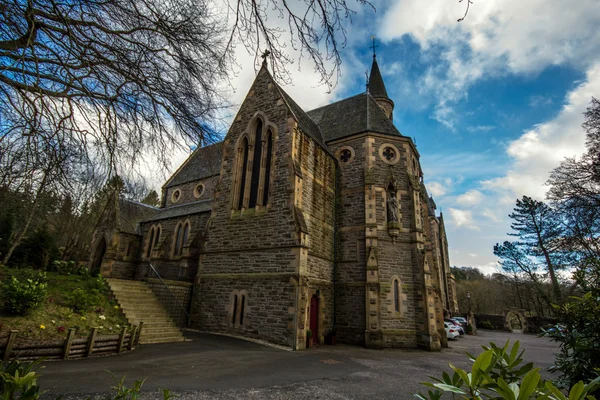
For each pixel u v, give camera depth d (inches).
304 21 191.5
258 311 645.3
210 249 767.1
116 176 286.2
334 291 788.6
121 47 248.8
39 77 221.9
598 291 198.7
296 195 680.4
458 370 89.6
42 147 239.1
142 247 1144.8
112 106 265.3
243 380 343.9
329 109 1127.0
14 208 298.8
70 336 378.3
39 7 214.8
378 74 1459.2
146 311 608.7
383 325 718.5
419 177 996.6
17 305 419.8
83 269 773.3
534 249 1662.2
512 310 1779.0
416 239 784.3
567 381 196.4
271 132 771.4
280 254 655.1
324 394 316.2
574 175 940.0
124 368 350.9
